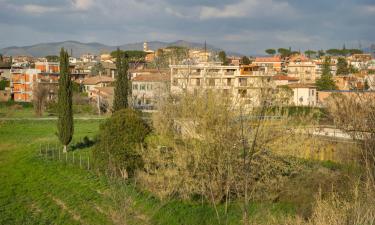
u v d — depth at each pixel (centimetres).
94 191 3234
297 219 1733
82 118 7719
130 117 3403
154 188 2964
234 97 3144
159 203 2834
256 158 2842
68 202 3103
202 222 2623
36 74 11462
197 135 2994
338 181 2434
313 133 3422
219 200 2833
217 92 3089
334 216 1385
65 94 4578
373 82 2016
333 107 2512
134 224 2469
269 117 2991
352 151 2472
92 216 2820
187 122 3045
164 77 6794
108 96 9400
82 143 5169
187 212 2748
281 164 3030
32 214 2922
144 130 3366
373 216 1291
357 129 2000
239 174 2677
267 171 2877
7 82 12838
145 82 8900
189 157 2925
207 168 2894
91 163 3838
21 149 4972
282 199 2778
